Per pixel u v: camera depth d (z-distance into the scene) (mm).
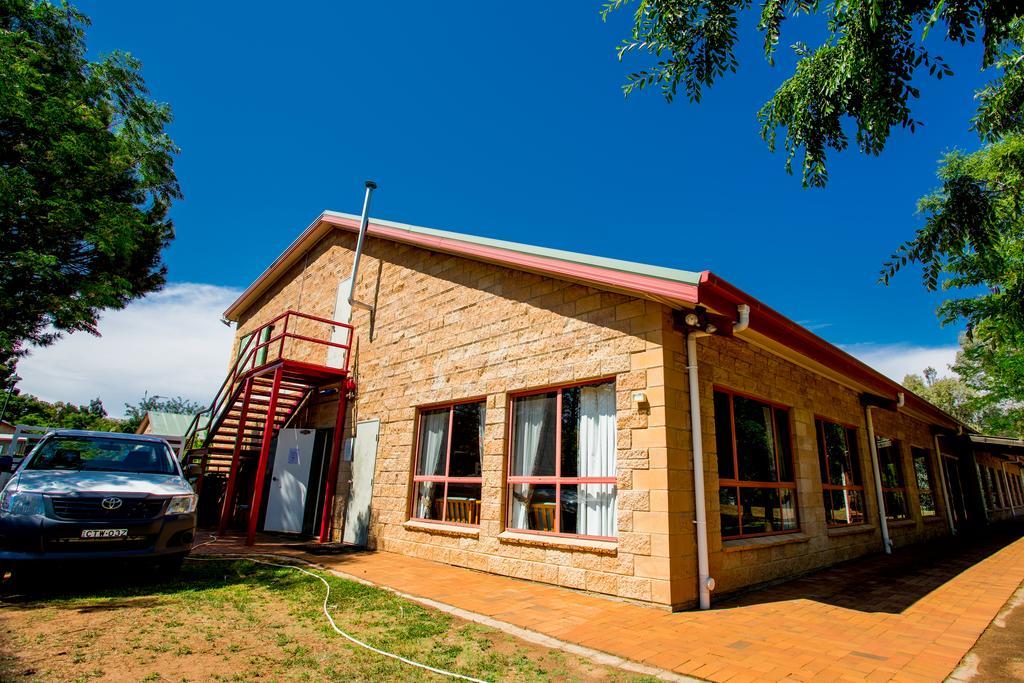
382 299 11727
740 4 4086
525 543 6910
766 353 8000
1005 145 8352
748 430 7367
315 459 12383
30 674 3307
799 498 7973
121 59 9930
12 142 8703
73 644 3922
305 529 11828
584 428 6805
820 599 6047
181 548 6426
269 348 17172
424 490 9195
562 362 7160
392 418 10266
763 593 6344
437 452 9148
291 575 6781
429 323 9992
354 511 10492
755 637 4465
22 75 8141
